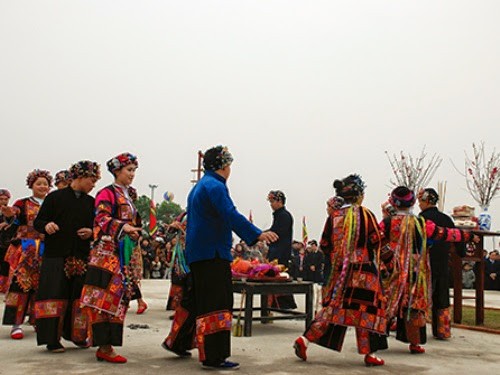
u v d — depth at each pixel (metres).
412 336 5.84
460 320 8.12
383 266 6.03
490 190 9.95
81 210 5.42
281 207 8.48
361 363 5.21
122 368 4.66
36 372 4.43
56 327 5.24
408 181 16.33
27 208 6.22
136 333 6.56
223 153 4.95
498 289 17.61
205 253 4.73
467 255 8.05
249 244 4.59
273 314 8.67
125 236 4.94
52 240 5.33
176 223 6.59
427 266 6.03
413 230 6.01
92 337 4.88
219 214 4.65
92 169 5.50
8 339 5.99
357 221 5.16
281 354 5.53
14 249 6.35
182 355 5.20
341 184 5.43
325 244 5.36
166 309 8.40
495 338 7.02
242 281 6.79
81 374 4.40
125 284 4.95
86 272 5.15
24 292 6.08
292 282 6.98
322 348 5.94
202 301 4.72
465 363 5.38
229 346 4.70
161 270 17.31
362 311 5.04
